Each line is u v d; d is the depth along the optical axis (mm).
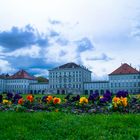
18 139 7246
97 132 7742
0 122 9305
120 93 14930
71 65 155125
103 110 11875
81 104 13102
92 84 151375
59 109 12703
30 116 10445
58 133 7805
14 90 171375
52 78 156375
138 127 8414
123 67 146875
